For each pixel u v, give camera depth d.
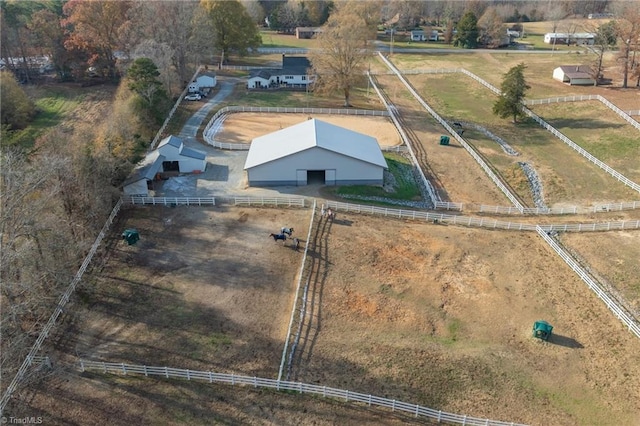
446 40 139.25
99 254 40.00
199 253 40.34
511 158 61.97
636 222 45.03
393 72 105.94
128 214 46.00
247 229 43.84
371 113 78.56
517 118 74.94
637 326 32.31
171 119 72.06
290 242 41.84
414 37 142.62
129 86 65.75
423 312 34.34
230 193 50.56
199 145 63.31
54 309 33.69
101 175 44.06
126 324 32.88
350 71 79.06
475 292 36.47
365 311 34.25
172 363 29.84
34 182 32.88
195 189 51.31
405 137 67.56
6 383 28.03
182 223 44.69
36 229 32.09
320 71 79.94
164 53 76.50
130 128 55.50
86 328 32.53
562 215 48.53
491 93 89.62
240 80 97.06
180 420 26.19
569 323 33.34
